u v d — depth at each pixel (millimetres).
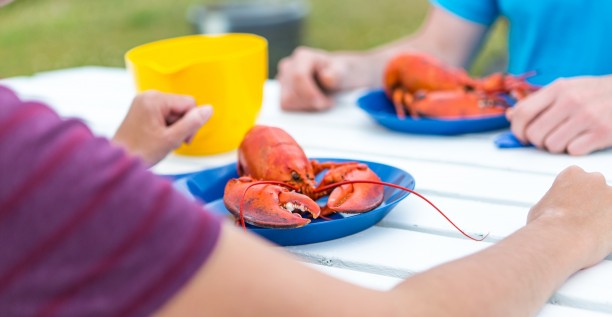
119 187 574
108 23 5652
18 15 6270
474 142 1296
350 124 1414
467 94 1369
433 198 1105
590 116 1196
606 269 934
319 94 1483
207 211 637
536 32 1531
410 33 4801
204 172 1148
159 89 1276
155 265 572
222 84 1270
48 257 553
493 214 1052
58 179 558
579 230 927
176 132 1183
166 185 611
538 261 871
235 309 601
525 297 826
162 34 5125
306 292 637
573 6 1483
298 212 1028
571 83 1223
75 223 557
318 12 5609
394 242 1005
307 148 1316
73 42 5195
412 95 1461
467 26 1656
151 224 575
